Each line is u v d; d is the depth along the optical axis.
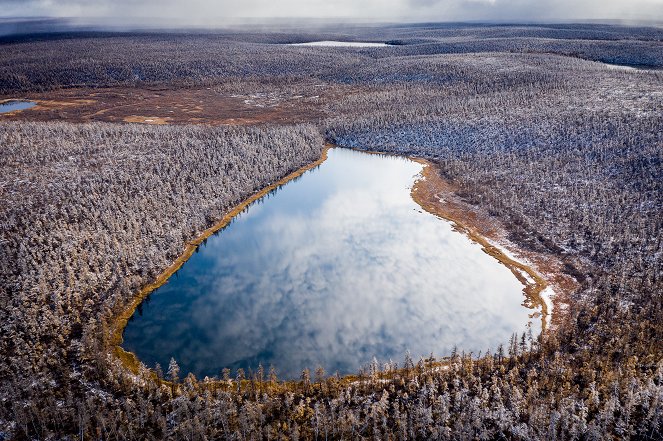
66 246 77.19
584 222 84.69
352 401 52.12
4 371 54.88
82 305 66.75
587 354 54.91
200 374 57.78
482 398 49.88
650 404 47.00
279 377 57.44
